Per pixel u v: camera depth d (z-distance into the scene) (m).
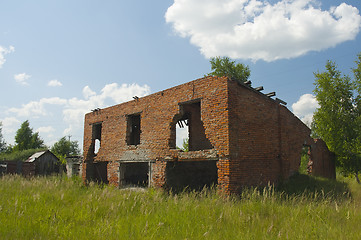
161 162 12.62
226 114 10.18
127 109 15.25
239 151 10.41
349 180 17.69
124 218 6.93
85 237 5.30
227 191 9.67
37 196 9.22
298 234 5.55
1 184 12.93
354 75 18.36
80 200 9.41
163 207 8.06
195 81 11.62
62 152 51.81
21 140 48.47
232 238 5.34
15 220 6.29
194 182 14.69
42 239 5.13
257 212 7.23
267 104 12.72
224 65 29.97
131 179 17.69
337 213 7.12
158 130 13.05
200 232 5.64
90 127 18.33
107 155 16.17
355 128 17.12
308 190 12.02
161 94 13.18
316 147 17.34
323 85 18.36
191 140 16.09
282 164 12.91
